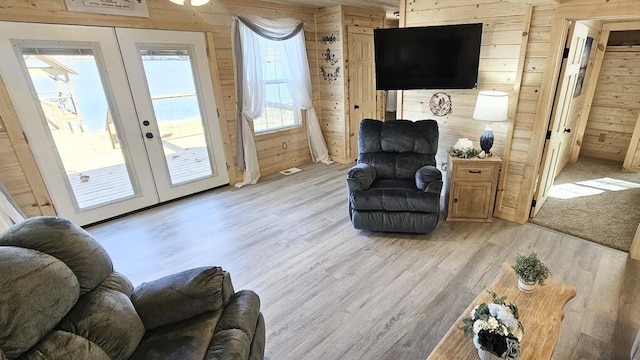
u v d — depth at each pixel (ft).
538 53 8.91
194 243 9.94
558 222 10.32
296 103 16.33
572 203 11.67
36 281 3.58
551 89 8.89
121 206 11.72
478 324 4.16
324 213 11.62
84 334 3.94
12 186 9.64
